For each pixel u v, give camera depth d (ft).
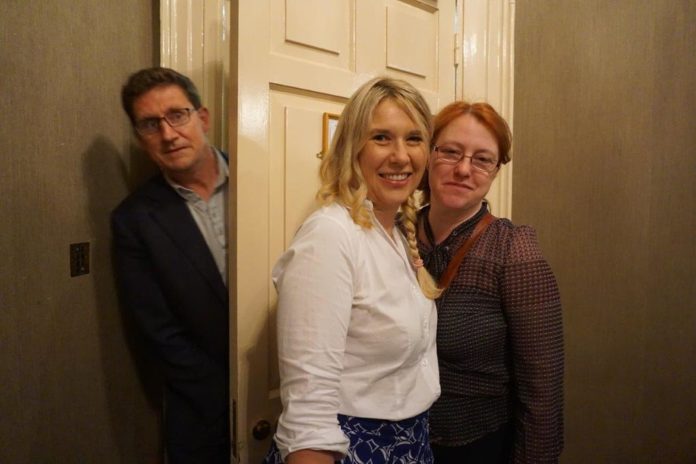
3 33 3.01
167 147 3.56
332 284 2.44
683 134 6.29
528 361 3.25
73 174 3.57
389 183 2.83
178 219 3.79
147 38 4.13
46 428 3.39
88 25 3.61
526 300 3.23
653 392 6.50
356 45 4.23
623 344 6.28
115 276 4.02
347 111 2.81
